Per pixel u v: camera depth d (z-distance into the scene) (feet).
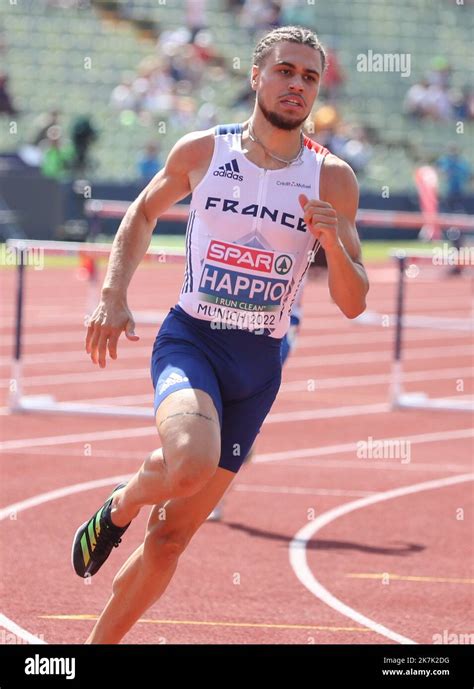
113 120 239.09
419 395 99.55
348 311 34.63
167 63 244.83
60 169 210.18
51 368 109.50
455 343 140.46
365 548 55.47
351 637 41.83
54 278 186.50
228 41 255.91
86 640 37.40
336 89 261.85
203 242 34.63
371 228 236.84
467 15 286.05
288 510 62.69
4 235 197.36
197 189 34.63
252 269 34.40
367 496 66.54
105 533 34.01
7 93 229.66
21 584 47.24
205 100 243.60
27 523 57.36
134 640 40.52
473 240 208.33
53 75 245.24
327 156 35.35
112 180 208.33
